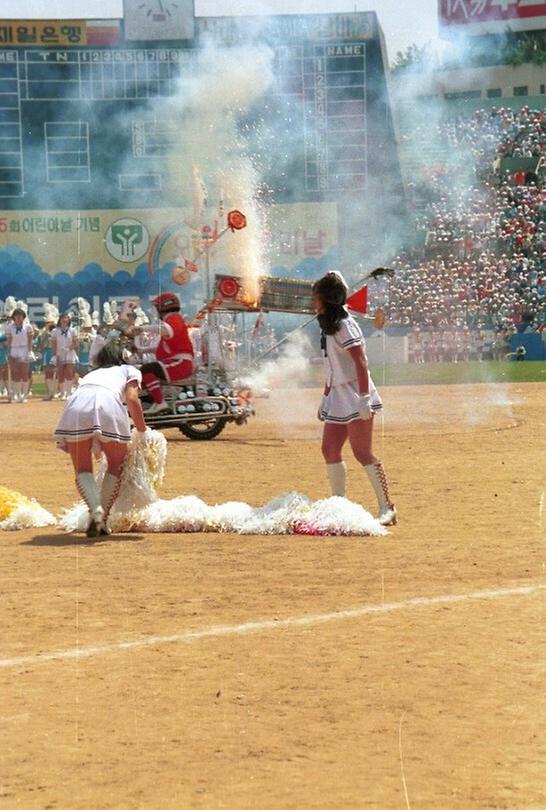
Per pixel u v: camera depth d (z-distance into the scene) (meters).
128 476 24.48
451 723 12.12
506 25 148.62
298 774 10.80
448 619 16.36
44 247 116.25
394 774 10.76
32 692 13.43
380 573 19.61
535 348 125.88
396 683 13.49
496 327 126.12
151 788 10.54
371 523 23.53
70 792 10.50
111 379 24.28
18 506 25.55
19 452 41.12
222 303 45.09
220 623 16.47
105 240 116.12
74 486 32.12
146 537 23.75
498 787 10.43
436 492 29.72
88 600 17.95
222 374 45.97
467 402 65.81
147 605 17.59
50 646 15.38
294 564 20.52
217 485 31.75
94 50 113.31
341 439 24.80
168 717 12.48
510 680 13.52
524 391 76.06
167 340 44.31
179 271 46.03
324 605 17.42
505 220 131.88
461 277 127.44
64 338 76.50
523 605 17.12
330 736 11.80
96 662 14.58
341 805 10.07
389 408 61.09
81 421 23.72
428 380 90.69
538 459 37.03
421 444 42.16
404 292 124.81
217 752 11.41
